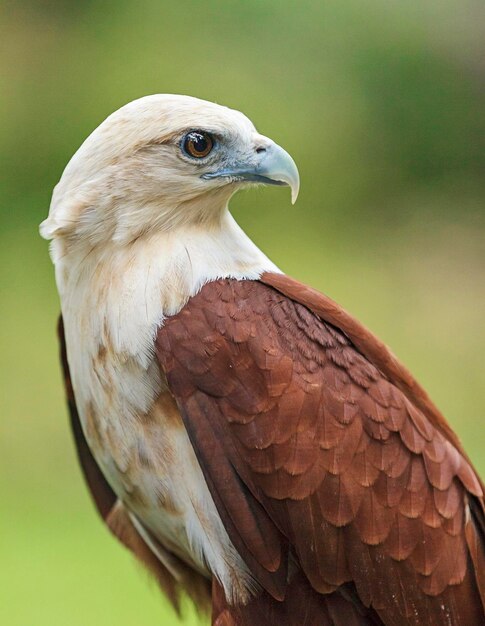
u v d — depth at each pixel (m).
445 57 27.72
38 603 15.23
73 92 25.69
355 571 8.44
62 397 20.58
